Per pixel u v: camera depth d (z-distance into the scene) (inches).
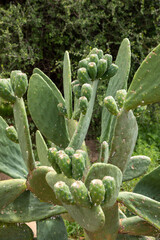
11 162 66.5
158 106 179.3
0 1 190.7
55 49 183.2
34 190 60.6
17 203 63.4
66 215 71.2
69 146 56.4
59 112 63.7
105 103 53.2
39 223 64.6
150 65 50.1
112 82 66.2
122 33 177.2
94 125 185.0
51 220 65.1
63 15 170.1
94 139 185.3
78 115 61.9
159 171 62.5
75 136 56.0
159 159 146.6
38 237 63.7
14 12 167.6
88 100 55.0
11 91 56.0
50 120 64.0
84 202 46.1
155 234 60.7
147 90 50.9
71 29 175.8
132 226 60.4
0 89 54.4
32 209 63.5
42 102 63.2
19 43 176.6
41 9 181.2
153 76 50.3
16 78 54.2
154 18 177.3
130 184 122.6
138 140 161.2
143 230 60.6
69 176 50.4
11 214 62.9
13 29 170.1
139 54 182.9
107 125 63.2
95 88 57.8
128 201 55.7
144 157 69.1
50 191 59.3
